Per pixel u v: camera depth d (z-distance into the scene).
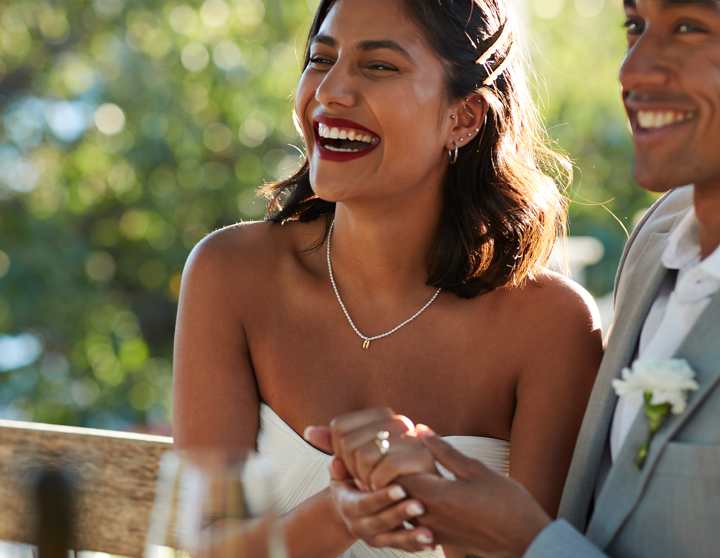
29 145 8.20
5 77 8.30
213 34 8.16
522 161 1.83
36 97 8.29
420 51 1.56
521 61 1.79
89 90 7.95
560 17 8.27
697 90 1.10
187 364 1.76
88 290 8.04
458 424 1.73
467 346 1.73
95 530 1.93
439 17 1.57
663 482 1.12
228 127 8.20
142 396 8.06
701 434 1.11
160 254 8.30
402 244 1.68
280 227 1.85
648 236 1.43
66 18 8.23
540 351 1.69
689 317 1.19
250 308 1.78
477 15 1.64
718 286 1.17
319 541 1.48
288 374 1.76
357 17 1.55
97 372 7.93
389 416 1.28
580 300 1.72
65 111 8.23
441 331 1.73
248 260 1.80
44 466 0.97
